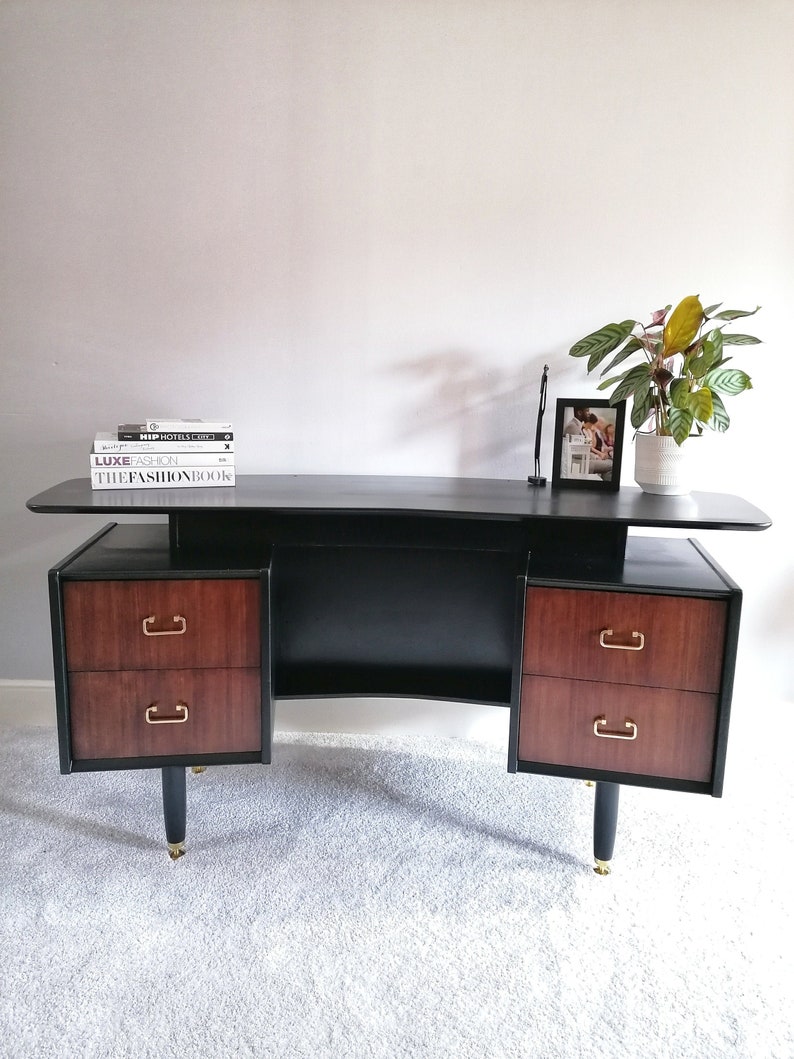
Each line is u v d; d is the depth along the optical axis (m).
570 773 1.44
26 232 1.82
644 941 1.30
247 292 1.84
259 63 1.74
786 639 1.92
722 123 1.71
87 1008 1.15
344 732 2.03
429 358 1.85
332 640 1.80
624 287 1.79
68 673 1.40
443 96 1.74
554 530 1.54
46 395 1.89
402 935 1.31
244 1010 1.15
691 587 1.33
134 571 1.38
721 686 1.34
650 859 1.52
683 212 1.75
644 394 1.57
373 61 1.73
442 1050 1.08
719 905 1.39
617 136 1.73
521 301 1.81
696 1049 1.09
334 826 1.62
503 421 1.86
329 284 1.83
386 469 1.91
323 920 1.34
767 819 1.65
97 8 1.73
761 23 1.67
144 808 1.67
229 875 1.46
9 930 1.30
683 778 1.39
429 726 2.03
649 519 1.34
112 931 1.31
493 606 1.75
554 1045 1.09
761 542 1.89
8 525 1.95
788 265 1.75
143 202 1.81
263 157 1.78
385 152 1.77
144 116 1.77
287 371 1.87
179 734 1.44
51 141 1.79
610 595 1.36
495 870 1.49
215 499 1.48
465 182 1.77
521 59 1.72
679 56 1.69
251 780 1.80
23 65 1.75
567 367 1.83
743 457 1.85
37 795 1.71
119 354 1.87
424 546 1.57
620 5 1.68
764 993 1.19
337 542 1.57
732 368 1.74
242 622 1.41
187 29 1.74
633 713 1.39
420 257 1.81
